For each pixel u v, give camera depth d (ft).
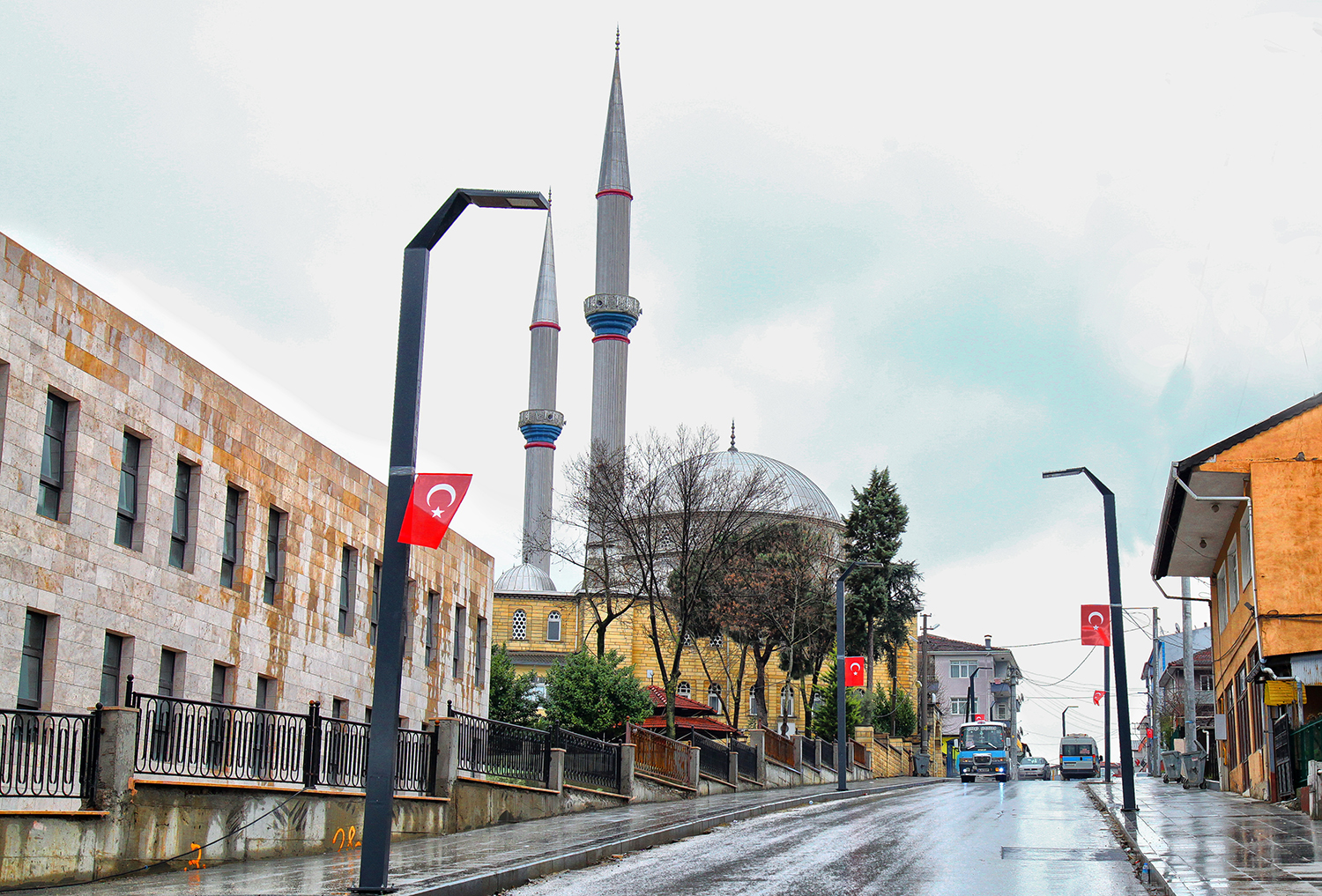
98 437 66.33
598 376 342.23
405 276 47.70
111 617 67.00
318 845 62.75
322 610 93.25
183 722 54.95
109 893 42.11
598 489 171.01
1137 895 43.62
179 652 74.33
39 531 61.41
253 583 82.89
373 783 42.88
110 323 67.67
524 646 266.36
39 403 61.77
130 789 49.62
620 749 109.09
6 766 47.47
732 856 59.82
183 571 74.84
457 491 44.93
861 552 239.50
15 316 59.93
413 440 46.09
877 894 44.27
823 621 219.61
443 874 47.37
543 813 89.40
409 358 46.78
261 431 84.74
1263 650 85.81
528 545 280.51
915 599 244.42
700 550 178.19
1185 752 138.31
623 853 63.87
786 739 168.25
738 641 217.77
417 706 111.45
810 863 55.36
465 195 48.08
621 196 355.36
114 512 67.67
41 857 44.93
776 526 216.13
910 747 263.70
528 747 89.61
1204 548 117.70
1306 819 71.92
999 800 113.09
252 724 59.82
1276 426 88.69
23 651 60.95
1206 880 43.14
